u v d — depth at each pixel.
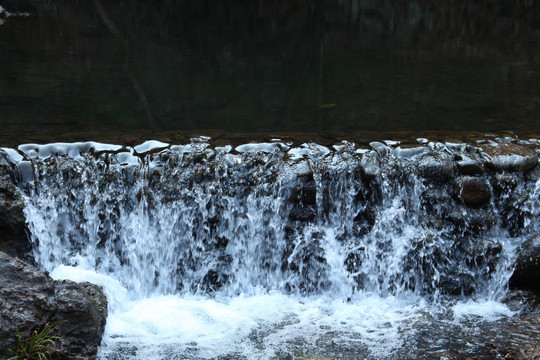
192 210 4.76
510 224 4.95
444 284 4.70
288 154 5.04
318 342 4.02
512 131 5.92
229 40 11.26
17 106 6.58
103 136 5.44
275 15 14.61
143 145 5.17
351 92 7.60
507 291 4.66
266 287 4.82
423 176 4.88
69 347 3.62
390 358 3.82
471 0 16.42
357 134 5.68
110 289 4.49
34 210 4.59
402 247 4.71
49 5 14.38
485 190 4.84
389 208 4.79
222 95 7.45
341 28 12.85
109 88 7.60
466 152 5.09
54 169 4.79
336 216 4.81
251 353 3.88
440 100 7.19
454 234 4.82
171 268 4.80
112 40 10.88
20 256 4.49
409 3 16.16
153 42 10.85
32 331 3.48
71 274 4.48
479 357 3.80
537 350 3.87
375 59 9.59
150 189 4.79
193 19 13.80
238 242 4.82
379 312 4.46
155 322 4.23
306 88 7.82
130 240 4.77
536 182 4.93
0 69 8.28
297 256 4.77
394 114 6.61
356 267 4.75
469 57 9.67
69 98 7.04
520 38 11.40
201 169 4.85
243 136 5.51
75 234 4.75
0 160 4.76
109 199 4.75
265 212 4.77
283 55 9.93
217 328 4.20
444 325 4.26
